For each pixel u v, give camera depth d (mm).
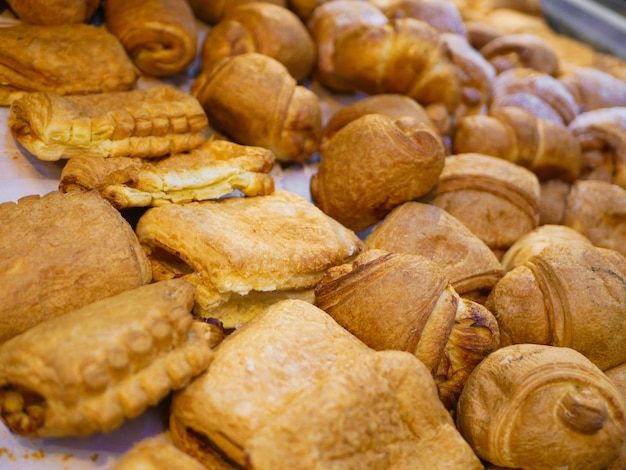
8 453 315
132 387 291
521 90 641
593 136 609
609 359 402
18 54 433
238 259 368
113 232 359
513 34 731
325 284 385
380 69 546
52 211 357
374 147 442
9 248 333
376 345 365
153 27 490
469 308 380
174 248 380
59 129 393
